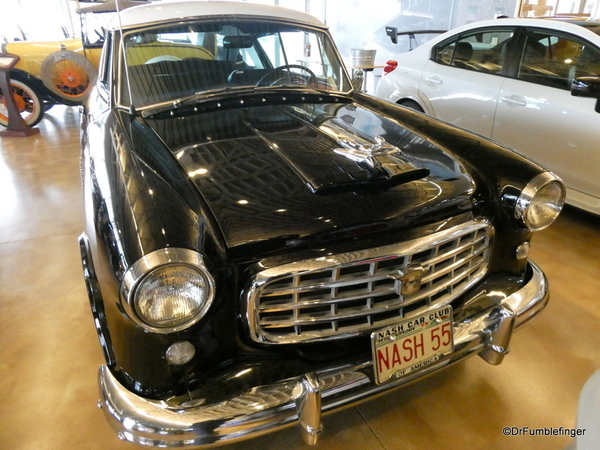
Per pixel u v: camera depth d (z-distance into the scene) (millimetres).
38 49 5391
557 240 2631
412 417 1479
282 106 1847
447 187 1292
